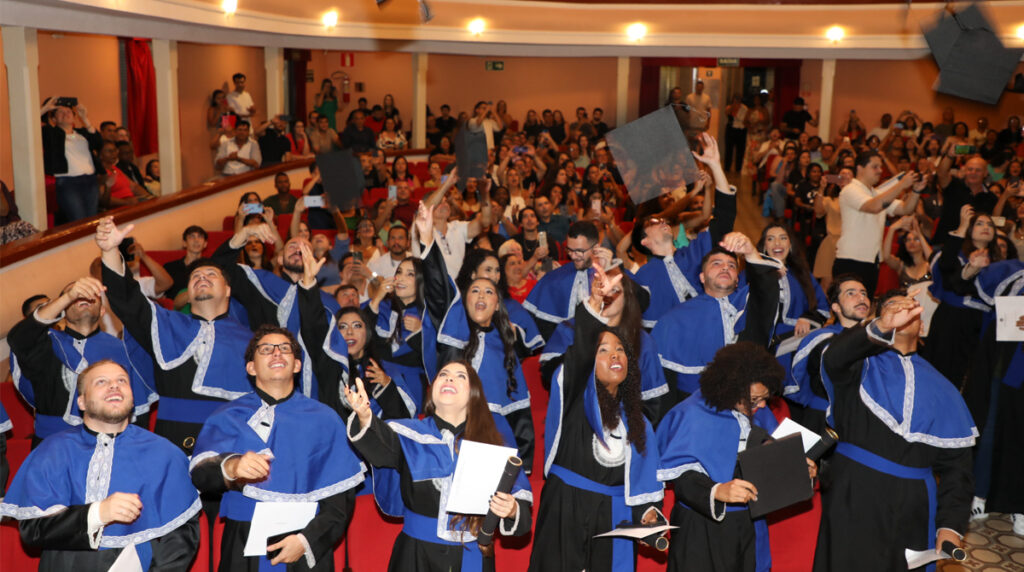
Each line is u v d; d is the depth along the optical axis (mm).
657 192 5586
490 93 19984
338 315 4727
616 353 3672
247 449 3529
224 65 14641
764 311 4703
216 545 3988
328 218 9820
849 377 3863
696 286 5785
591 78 19969
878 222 7312
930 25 5070
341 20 14109
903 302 3588
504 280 5492
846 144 15281
